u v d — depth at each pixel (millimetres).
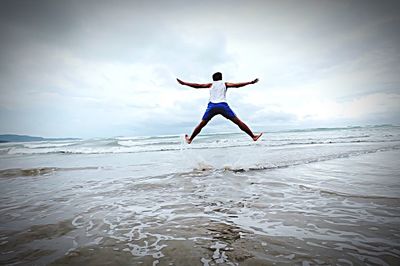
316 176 5219
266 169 6340
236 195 3939
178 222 2834
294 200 3557
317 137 19078
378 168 5910
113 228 2701
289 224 2646
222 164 7484
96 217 3086
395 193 3715
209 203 3564
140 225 2775
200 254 2055
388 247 2062
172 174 6016
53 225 2828
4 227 2787
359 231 2402
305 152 9742
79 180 5750
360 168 5980
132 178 5734
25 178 6281
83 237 2477
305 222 2688
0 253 2152
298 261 1884
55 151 16281
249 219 2850
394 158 7418
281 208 3211
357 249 2045
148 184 4973
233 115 6344
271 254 2008
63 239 2434
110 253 2113
